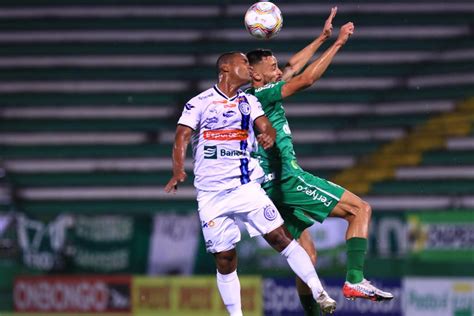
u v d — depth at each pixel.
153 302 43.44
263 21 23.72
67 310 44.34
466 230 41.31
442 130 58.59
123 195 58.38
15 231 45.25
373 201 55.25
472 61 62.94
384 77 63.25
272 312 41.38
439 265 41.31
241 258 42.06
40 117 63.72
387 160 57.72
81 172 60.22
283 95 23.27
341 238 40.88
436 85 61.72
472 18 67.50
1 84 66.00
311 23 67.75
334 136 59.88
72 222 44.88
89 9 70.56
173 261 43.53
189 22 69.75
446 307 39.72
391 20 67.56
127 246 44.25
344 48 65.44
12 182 59.91
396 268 41.38
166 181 59.50
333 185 23.89
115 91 64.88
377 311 40.56
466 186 55.41
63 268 44.72
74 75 66.25
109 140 62.06
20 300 44.81
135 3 71.00
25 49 68.56
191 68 66.19
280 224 22.61
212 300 42.44
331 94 62.44
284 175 23.91
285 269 41.62
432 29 66.62
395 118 60.44
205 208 22.64
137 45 68.19
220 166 22.38
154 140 61.81
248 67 22.58
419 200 54.62
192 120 22.30
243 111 22.34
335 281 40.66
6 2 71.31
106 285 44.06
